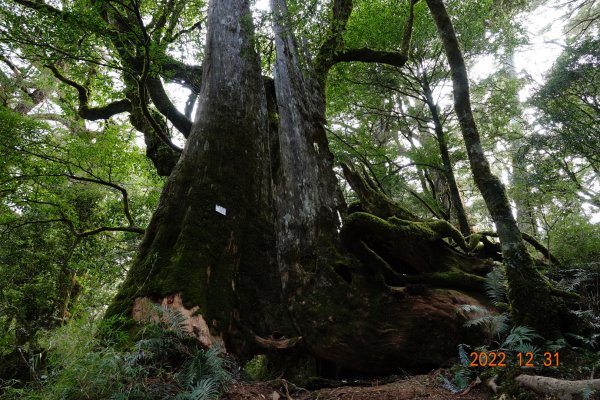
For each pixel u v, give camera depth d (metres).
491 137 11.01
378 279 5.34
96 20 7.14
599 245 7.20
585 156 7.56
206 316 5.15
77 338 4.11
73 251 12.79
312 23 6.79
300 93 7.09
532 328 4.30
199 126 6.84
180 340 4.71
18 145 9.66
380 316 5.18
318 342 5.31
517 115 10.21
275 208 6.82
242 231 6.29
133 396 3.63
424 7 10.88
